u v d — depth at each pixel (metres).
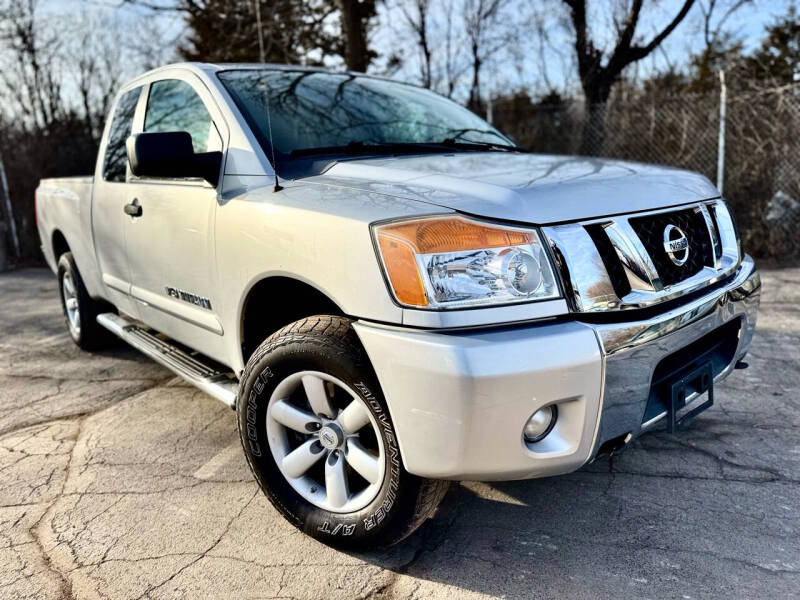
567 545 2.20
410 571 2.09
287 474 2.27
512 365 1.70
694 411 2.24
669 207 2.17
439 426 1.76
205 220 2.59
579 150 9.48
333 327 2.01
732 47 10.77
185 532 2.34
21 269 9.52
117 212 3.42
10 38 16.66
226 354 2.71
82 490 2.66
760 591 1.93
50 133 11.60
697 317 2.08
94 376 4.14
